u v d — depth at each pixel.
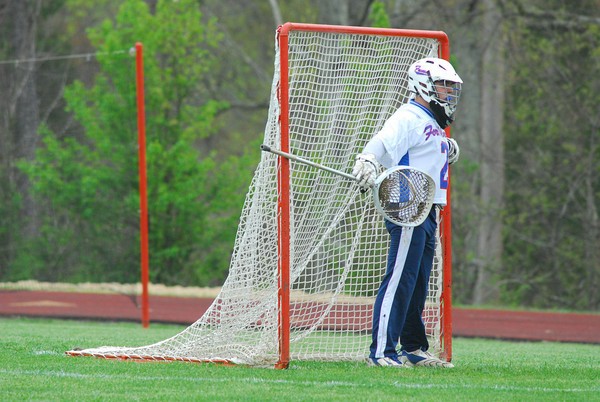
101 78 80.50
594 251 79.06
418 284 22.81
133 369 20.91
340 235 25.03
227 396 17.30
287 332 21.48
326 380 19.69
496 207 80.06
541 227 84.12
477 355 28.97
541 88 82.50
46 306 55.31
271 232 22.52
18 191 73.19
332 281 25.03
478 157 81.62
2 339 29.42
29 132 80.25
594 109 80.88
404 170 21.52
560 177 81.88
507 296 82.62
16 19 96.88
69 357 23.17
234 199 83.50
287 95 21.22
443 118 22.25
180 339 23.72
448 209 23.80
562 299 80.50
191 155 80.94
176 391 17.88
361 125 24.19
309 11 105.50
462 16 82.88
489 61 83.38
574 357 29.33
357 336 25.30
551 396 18.19
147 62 80.62
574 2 83.38
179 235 81.44
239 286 22.81
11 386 18.34
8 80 80.56
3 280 68.06
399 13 89.31
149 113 81.44
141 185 43.59
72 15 116.75
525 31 83.25
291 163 23.58
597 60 80.81
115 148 78.50
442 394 18.03
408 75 22.58
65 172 76.31
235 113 118.00
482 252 80.56
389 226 22.08
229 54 107.31
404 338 23.52
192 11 83.69
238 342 23.00
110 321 48.31
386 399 17.22
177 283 79.56
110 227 72.94
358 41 24.14
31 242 69.44
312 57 24.25
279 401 16.80
